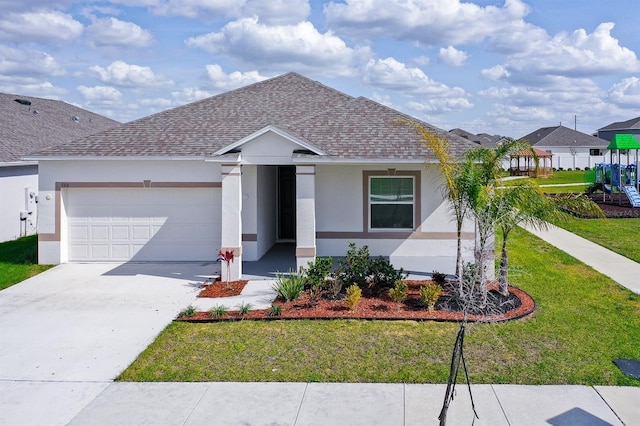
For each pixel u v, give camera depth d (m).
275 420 7.36
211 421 7.36
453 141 16.16
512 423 7.18
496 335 10.34
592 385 8.26
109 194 17.75
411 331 10.62
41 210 17.50
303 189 14.98
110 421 7.38
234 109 20.61
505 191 12.38
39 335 10.78
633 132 71.62
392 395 8.02
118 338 10.56
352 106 18.41
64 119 32.19
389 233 17.28
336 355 9.51
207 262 17.72
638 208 29.45
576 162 70.50
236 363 9.25
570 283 14.28
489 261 15.15
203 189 17.67
